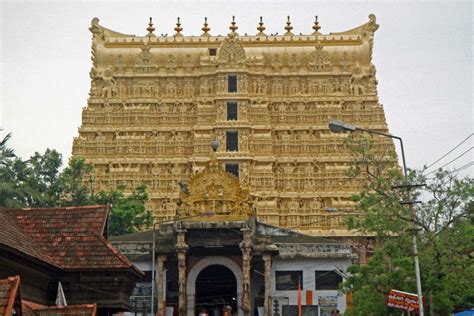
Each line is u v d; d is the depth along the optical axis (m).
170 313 81.69
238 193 81.75
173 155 127.88
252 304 82.75
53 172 110.38
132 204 111.69
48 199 102.81
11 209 52.72
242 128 126.38
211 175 82.19
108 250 49.84
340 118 129.38
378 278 59.19
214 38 135.75
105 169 127.62
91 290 49.12
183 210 81.50
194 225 79.50
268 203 123.06
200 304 83.94
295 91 131.50
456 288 58.69
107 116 129.88
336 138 127.62
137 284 82.19
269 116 129.12
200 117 128.12
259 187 124.81
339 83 132.00
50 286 49.00
